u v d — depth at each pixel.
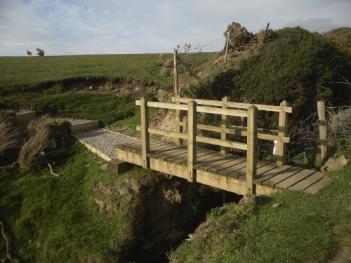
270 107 8.91
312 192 7.15
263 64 13.10
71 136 15.28
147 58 30.20
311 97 11.86
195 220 11.33
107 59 31.11
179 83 15.28
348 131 9.09
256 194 7.73
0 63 29.17
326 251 5.45
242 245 6.14
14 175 12.50
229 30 15.26
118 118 17.64
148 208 10.50
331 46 13.62
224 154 9.92
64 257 9.06
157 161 9.95
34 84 19.81
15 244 9.91
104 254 8.88
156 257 10.34
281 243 5.83
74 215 10.23
